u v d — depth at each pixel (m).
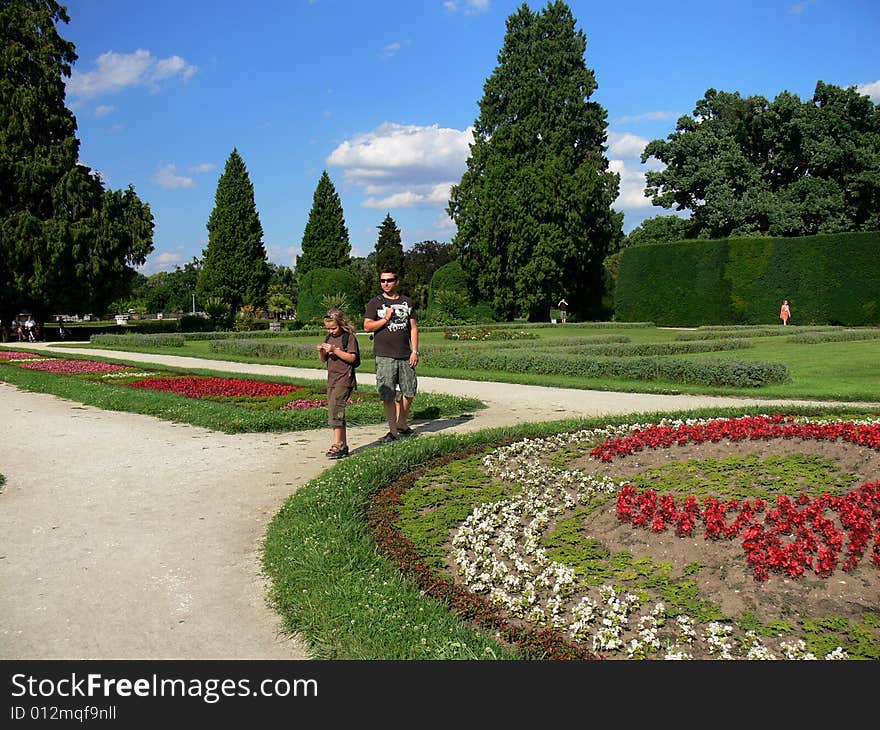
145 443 8.70
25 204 37.06
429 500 5.80
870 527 4.24
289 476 7.02
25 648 3.59
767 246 39.09
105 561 4.73
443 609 3.84
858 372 14.99
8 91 36.62
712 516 4.49
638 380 14.84
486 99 49.53
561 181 45.06
